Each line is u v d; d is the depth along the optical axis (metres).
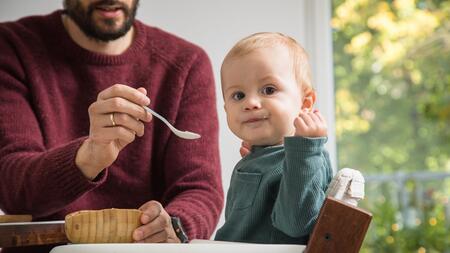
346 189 1.32
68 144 1.76
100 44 2.17
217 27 3.22
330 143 3.38
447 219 5.41
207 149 2.19
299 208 1.33
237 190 1.50
